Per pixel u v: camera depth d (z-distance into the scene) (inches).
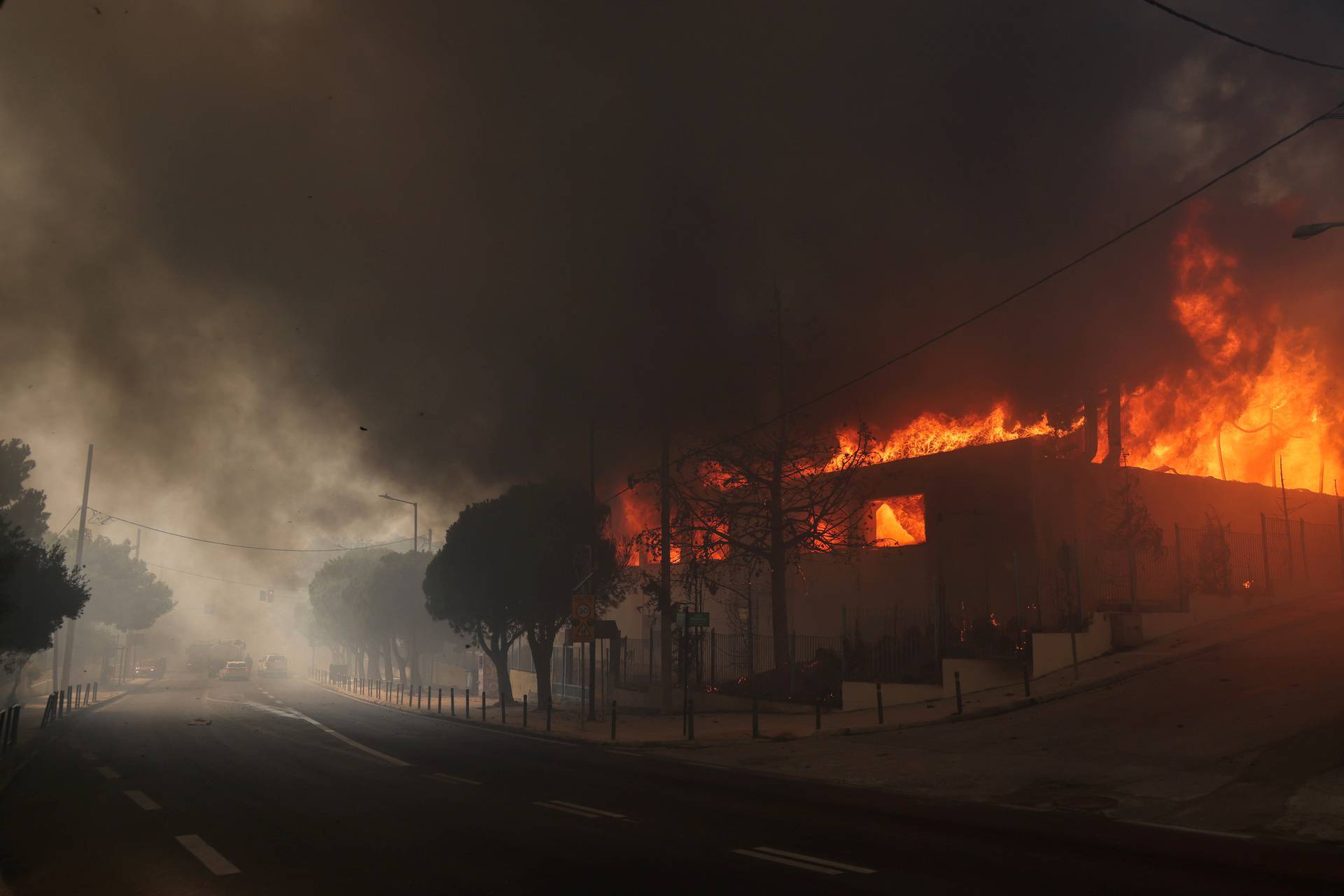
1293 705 668.7
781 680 1138.7
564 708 1385.3
